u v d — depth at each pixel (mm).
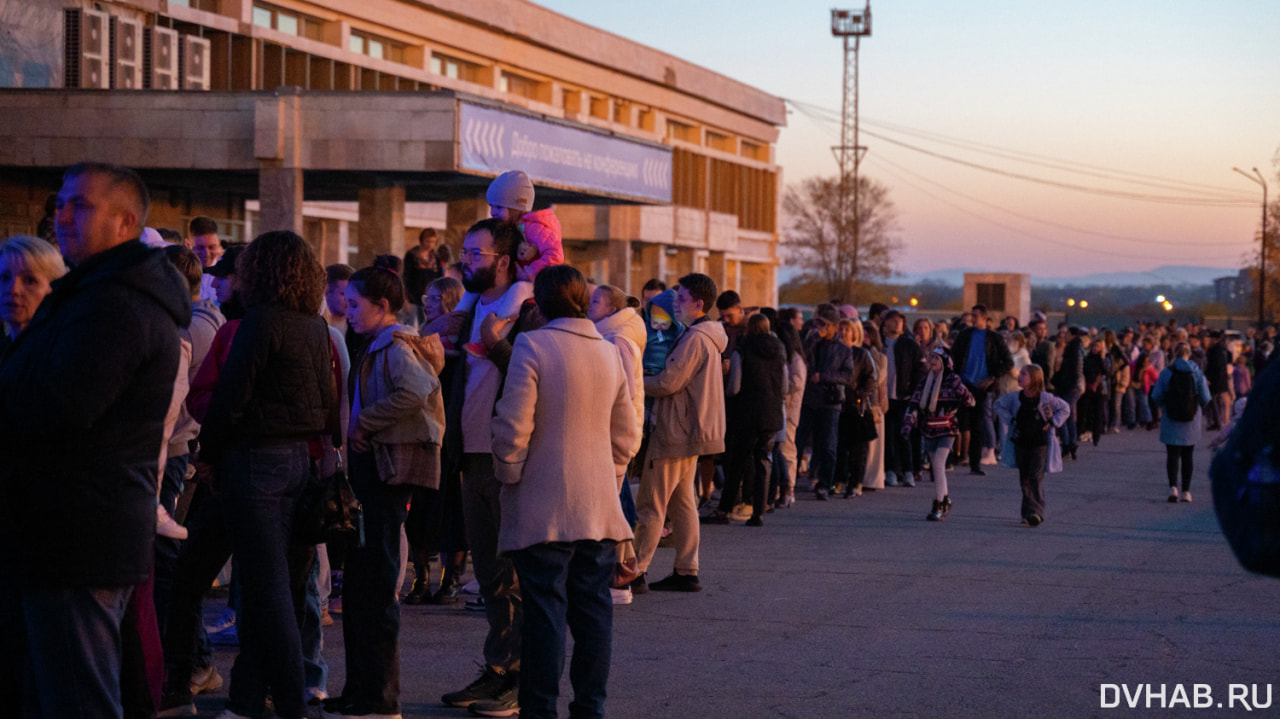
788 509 13242
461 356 5879
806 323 15633
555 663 5172
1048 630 7621
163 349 3900
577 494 5191
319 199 25406
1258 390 3102
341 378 5770
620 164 24188
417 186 22531
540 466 5199
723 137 58469
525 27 41062
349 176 20828
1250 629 7738
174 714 5332
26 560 3762
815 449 14562
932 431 12531
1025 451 12312
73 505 3756
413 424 5453
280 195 19688
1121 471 18531
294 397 4938
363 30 34469
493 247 5898
